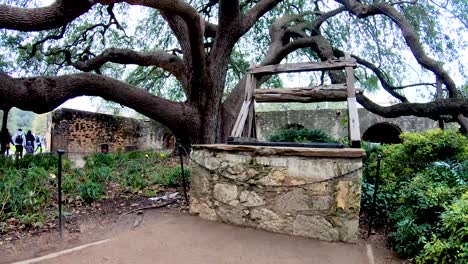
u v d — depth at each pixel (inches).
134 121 540.7
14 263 90.7
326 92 163.6
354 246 107.8
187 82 287.3
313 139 204.2
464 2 276.1
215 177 134.6
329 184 113.3
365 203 139.4
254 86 178.9
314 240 112.6
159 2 168.6
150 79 429.4
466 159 145.2
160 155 323.0
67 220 133.3
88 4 148.3
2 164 198.5
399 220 117.0
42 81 210.5
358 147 131.3
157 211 149.0
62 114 404.8
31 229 120.6
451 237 88.6
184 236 113.6
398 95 346.6
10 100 198.5
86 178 191.9
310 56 410.6
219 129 309.9
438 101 267.0
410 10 317.4
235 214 128.2
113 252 98.8
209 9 388.8
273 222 120.6
